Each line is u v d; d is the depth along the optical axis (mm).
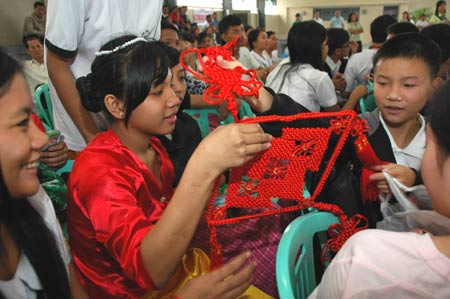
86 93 921
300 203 879
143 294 905
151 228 709
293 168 837
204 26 9820
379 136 1146
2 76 548
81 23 1264
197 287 704
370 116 1186
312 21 2193
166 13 7668
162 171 1031
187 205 670
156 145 1040
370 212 1036
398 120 1073
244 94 776
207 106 1732
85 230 833
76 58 1373
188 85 2074
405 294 534
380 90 1077
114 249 719
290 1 14391
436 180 545
